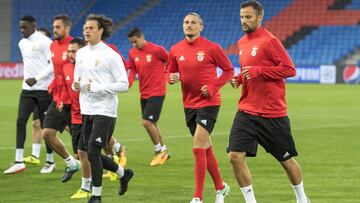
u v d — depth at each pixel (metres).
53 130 24.84
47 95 27.89
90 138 20.30
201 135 21.02
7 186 24.11
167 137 38.41
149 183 24.70
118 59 20.19
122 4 118.69
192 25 21.31
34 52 27.91
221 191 21.05
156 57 30.45
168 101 64.31
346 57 100.38
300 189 19.42
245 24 18.70
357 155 31.22
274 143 18.91
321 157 30.59
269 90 18.61
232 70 21.44
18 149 27.16
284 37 106.88
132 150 33.47
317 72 93.81
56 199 21.73
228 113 52.81
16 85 86.94
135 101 64.88
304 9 108.19
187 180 25.33
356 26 103.25
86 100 20.52
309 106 58.44
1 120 47.06
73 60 23.16
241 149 18.75
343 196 21.97
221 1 115.31
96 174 20.28
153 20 116.00
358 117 49.41
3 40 114.12
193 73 21.44
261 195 22.25
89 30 20.08
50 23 117.12
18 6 116.75
